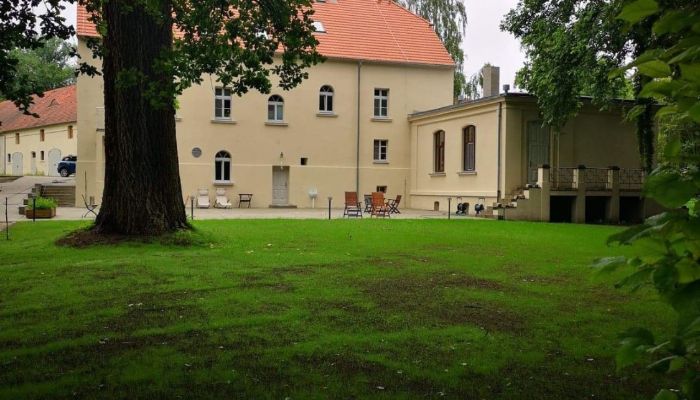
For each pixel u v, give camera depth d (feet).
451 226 70.08
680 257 6.18
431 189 115.75
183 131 110.83
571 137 96.89
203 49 38.78
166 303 27.35
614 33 65.00
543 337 21.79
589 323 23.95
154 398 15.57
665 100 6.74
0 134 215.10
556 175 92.63
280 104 116.98
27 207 78.54
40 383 16.74
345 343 20.79
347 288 31.07
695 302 5.81
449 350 20.08
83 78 105.09
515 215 86.69
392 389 16.31
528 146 95.09
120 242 47.70
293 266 38.45
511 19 81.56
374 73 121.39
